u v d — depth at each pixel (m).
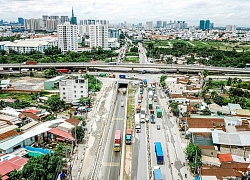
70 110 135.12
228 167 80.25
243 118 122.56
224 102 145.00
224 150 90.12
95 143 100.00
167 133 110.06
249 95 164.50
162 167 84.38
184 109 129.88
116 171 82.38
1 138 90.12
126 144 100.31
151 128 115.00
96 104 147.38
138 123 116.94
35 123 109.88
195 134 100.19
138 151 95.25
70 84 147.00
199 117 116.88
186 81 184.38
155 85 193.75
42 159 72.69
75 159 87.69
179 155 91.94
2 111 122.75
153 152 94.38
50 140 100.44
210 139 97.00
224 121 111.31
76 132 98.50
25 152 86.75
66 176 77.69
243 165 81.12
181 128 112.88
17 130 101.69
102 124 118.75
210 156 86.44
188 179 77.69
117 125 119.88
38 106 137.00
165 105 147.50
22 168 71.81
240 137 95.12
